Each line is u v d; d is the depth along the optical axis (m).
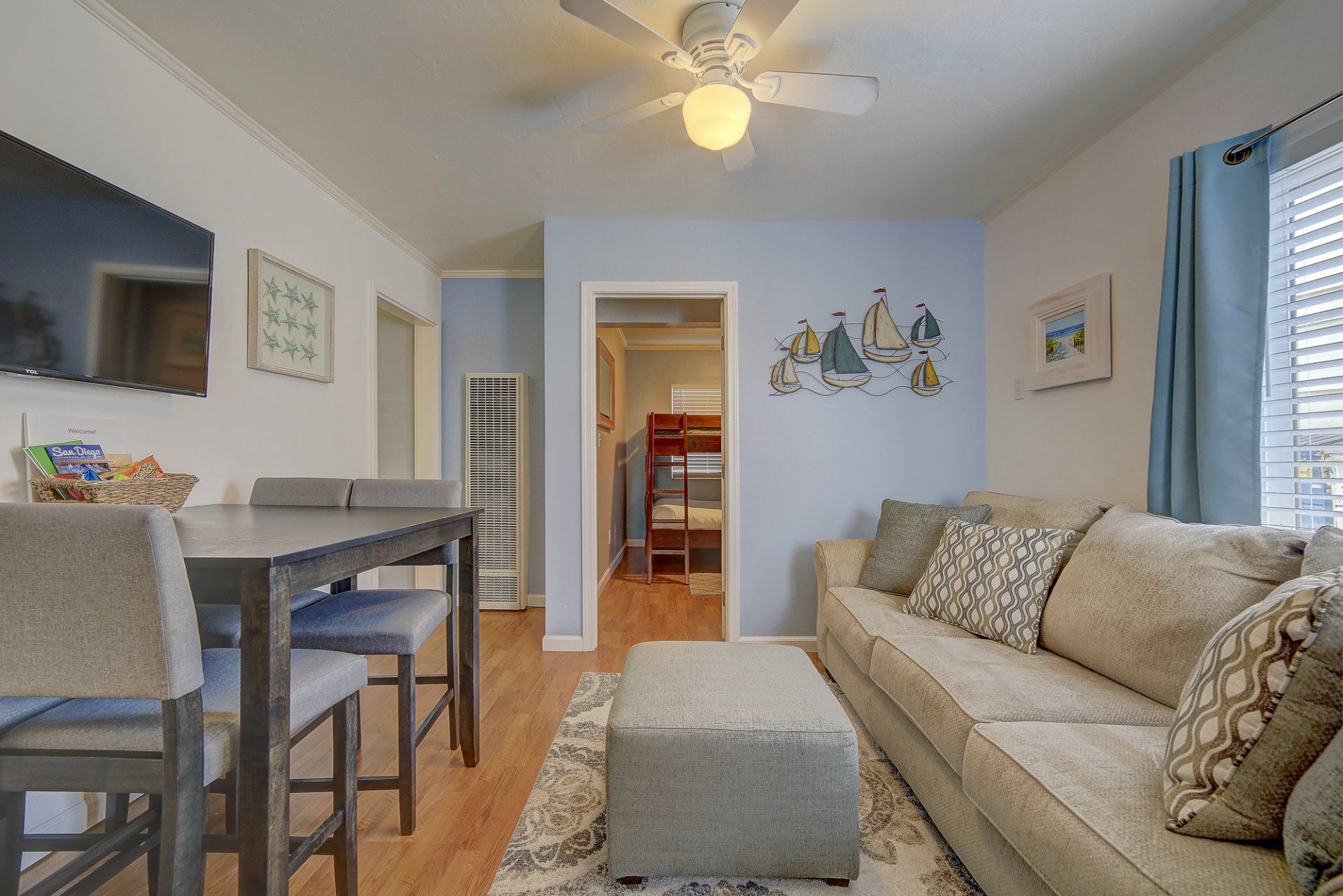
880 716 1.92
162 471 1.69
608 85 1.98
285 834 1.02
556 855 1.49
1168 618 1.38
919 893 1.35
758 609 3.16
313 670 1.19
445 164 2.51
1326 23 1.45
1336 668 0.80
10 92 1.38
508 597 3.98
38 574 0.86
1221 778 0.86
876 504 3.16
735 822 1.35
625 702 1.45
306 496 2.11
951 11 1.64
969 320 3.16
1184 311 1.71
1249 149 1.57
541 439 4.12
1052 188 2.55
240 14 1.63
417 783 1.84
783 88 1.69
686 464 4.96
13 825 1.07
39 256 1.36
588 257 3.15
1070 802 0.99
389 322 4.04
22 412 1.41
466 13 1.64
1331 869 0.70
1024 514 2.28
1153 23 1.69
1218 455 1.60
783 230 3.17
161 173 1.79
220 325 2.05
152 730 0.96
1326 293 1.48
